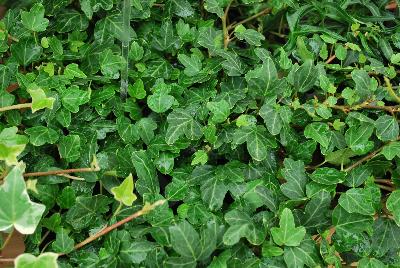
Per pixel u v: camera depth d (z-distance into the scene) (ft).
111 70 1.93
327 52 2.07
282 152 1.92
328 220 1.73
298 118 1.91
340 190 1.86
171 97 1.86
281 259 1.64
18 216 1.47
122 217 1.68
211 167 1.82
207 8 2.09
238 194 1.76
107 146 1.87
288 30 2.35
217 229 1.58
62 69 2.00
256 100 1.93
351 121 1.87
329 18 2.27
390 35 2.18
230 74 1.95
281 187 1.74
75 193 1.73
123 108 1.92
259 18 2.31
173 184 1.78
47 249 1.67
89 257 1.62
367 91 1.89
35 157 1.78
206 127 1.82
